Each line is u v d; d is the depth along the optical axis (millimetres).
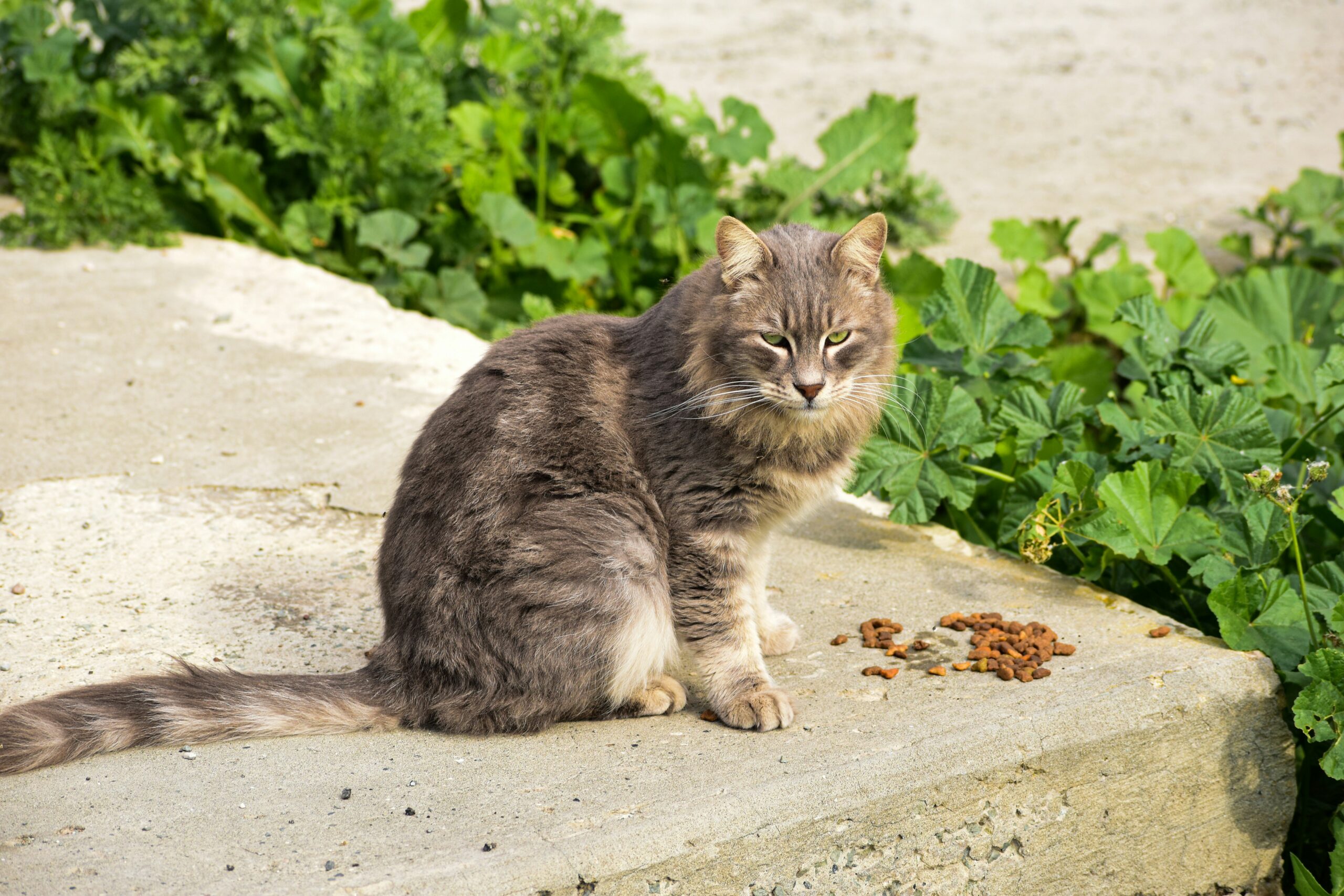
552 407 3742
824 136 8406
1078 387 5445
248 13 7781
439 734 3572
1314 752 4312
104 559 4523
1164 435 4812
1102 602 4348
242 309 6879
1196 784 3828
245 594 4340
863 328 3898
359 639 4102
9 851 2857
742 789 3160
